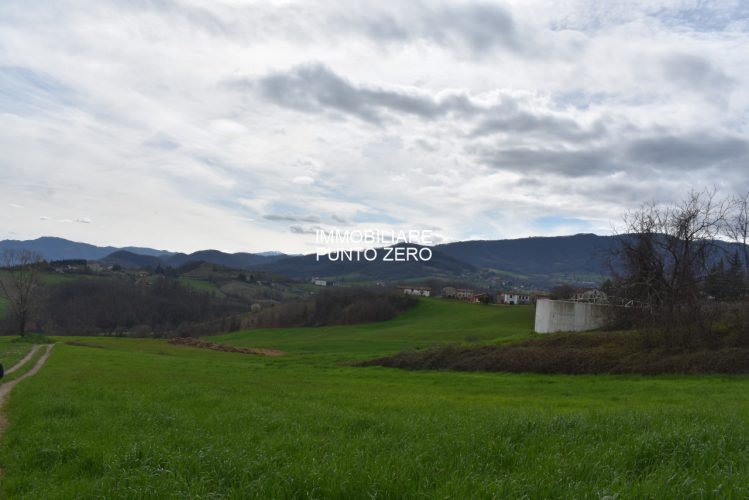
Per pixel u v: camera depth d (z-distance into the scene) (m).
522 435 12.09
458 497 7.65
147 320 135.00
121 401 20.86
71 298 130.12
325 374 41.06
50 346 74.38
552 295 106.94
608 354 38.22
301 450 11.20
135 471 9.83
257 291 182.38
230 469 9.57
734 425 12.47
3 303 126.62
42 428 15.02
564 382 32.66
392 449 11.25
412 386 31.95
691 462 9.29
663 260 54.53
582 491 7.77
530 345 45.44
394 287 169.00
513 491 7.76
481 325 102.19
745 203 54.72
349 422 15.05
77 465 11.01
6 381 32.06
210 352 74.12
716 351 34.81
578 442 11.25
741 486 7.62
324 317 132.12
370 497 7.86
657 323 43.03
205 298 156.88
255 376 37.94
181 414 17.31
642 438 10.54
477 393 28.09
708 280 53.81
